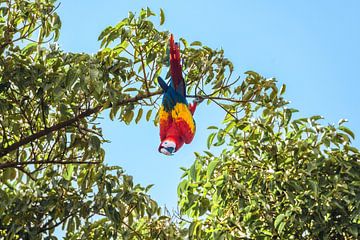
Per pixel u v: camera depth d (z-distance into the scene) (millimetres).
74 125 10352
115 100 9695
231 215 12141
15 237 10383
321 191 11547
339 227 11367
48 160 10469
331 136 11688
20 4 10336
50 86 9570
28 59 10070
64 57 9875
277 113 11227
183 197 12094
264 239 11648
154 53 10289
